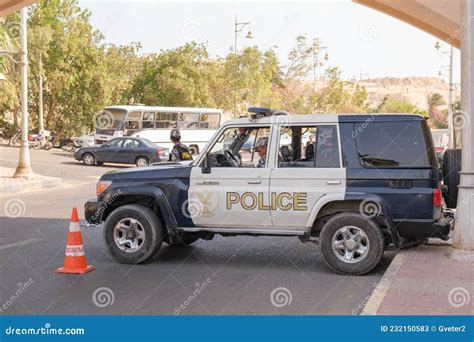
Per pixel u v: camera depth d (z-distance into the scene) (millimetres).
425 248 8883
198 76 44219
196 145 35844
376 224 7664
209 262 8633
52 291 7145
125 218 8438
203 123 36406
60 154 34156
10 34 31219
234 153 8422
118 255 8469
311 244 9961
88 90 41219
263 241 10266
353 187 7770
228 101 46375
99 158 28141
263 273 7953
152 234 8367
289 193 7914
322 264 8461
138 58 47938
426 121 7914
